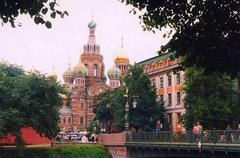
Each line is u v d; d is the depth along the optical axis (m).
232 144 37.12
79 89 151.25
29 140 61.50
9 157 52.72
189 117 56.94
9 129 50.66
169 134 47.88
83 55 159.88
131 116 76.88
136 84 77.94
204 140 41.16
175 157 50.50
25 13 10.50
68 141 71.38
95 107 101.12
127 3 13.00
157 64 85.38
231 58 11.00
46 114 53.62
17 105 51.56
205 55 11.30
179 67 13.00
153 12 11.97
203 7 11.22
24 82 53.34
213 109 54.44
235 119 55.00
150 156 52.00
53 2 10.45
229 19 10.92
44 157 54.88
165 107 80.81
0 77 53.19
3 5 10.23
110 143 59.56
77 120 148.50
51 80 55.22
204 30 11.13
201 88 55.81
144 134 53.03
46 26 10.68
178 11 11.57
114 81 145.75
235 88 55.47
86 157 57.34
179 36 11.63
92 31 162.25
